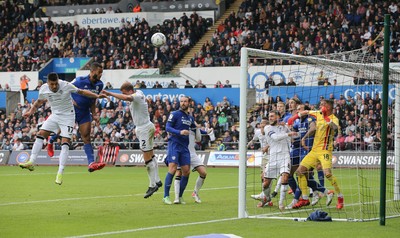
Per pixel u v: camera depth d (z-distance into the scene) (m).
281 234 13.57
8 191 24.20
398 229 14.37
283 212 17.94
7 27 59.38
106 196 22.42
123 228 14.61
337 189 18.56
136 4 58.25
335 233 13.69
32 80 51.94
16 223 15.43
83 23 56.94
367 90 35.12
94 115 18.77
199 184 20.28
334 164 35.97
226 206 19.20
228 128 42.47
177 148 19.81
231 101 44.03
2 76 52.50
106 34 54.41
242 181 16.50
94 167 18.34
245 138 16.47
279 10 51.03
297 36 47.59
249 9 52.34
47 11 60.28
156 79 47.97
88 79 18.56
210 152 40.75
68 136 17.95
